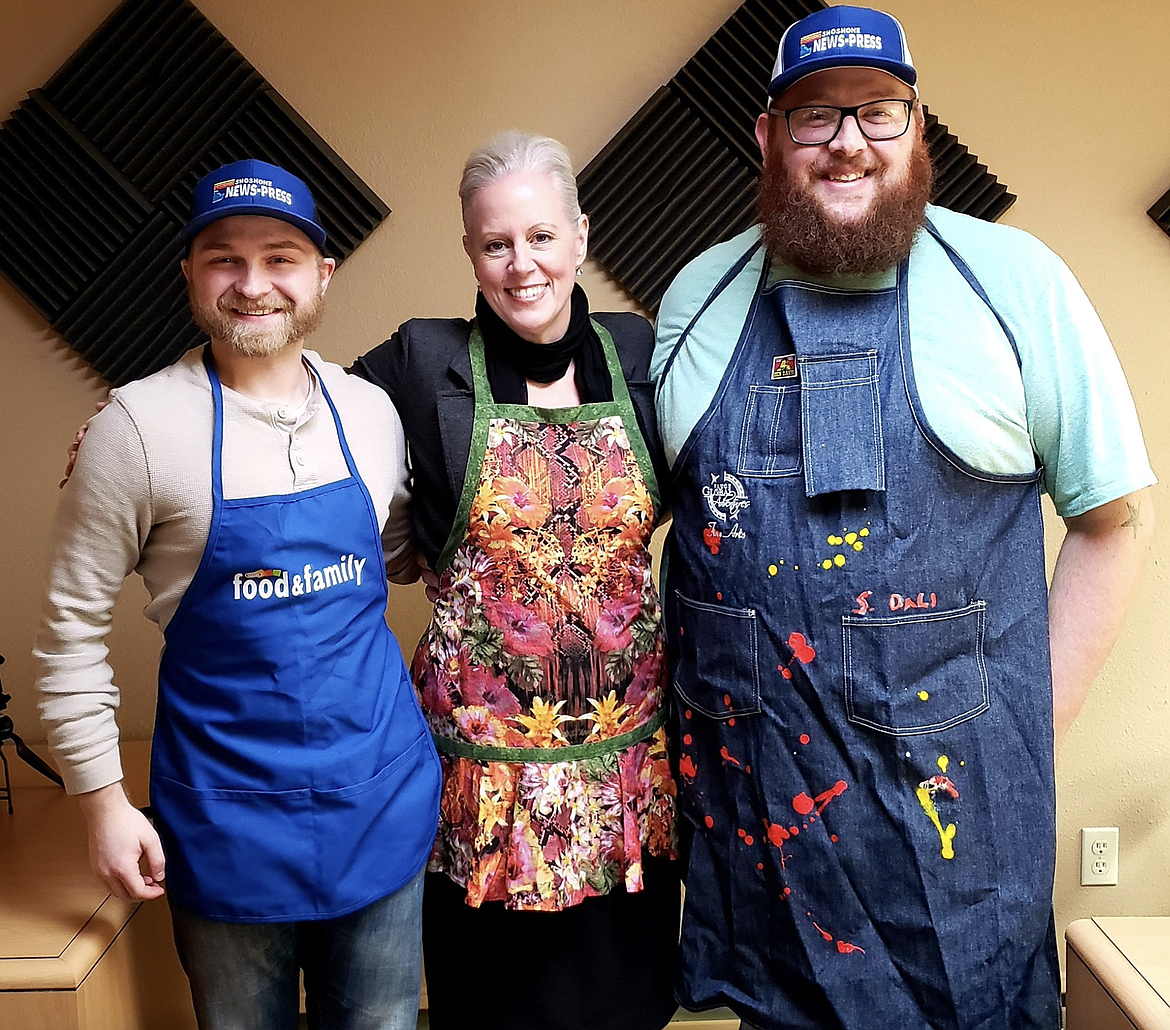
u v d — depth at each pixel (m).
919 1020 1.26
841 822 1.25
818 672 1.24
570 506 1.37
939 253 1.29
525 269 1.29
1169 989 1.20
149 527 1.19
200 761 1.21
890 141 1.24
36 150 1.91
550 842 1.35
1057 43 1.90
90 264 1.94
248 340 1.19
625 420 1.41
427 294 1.98
